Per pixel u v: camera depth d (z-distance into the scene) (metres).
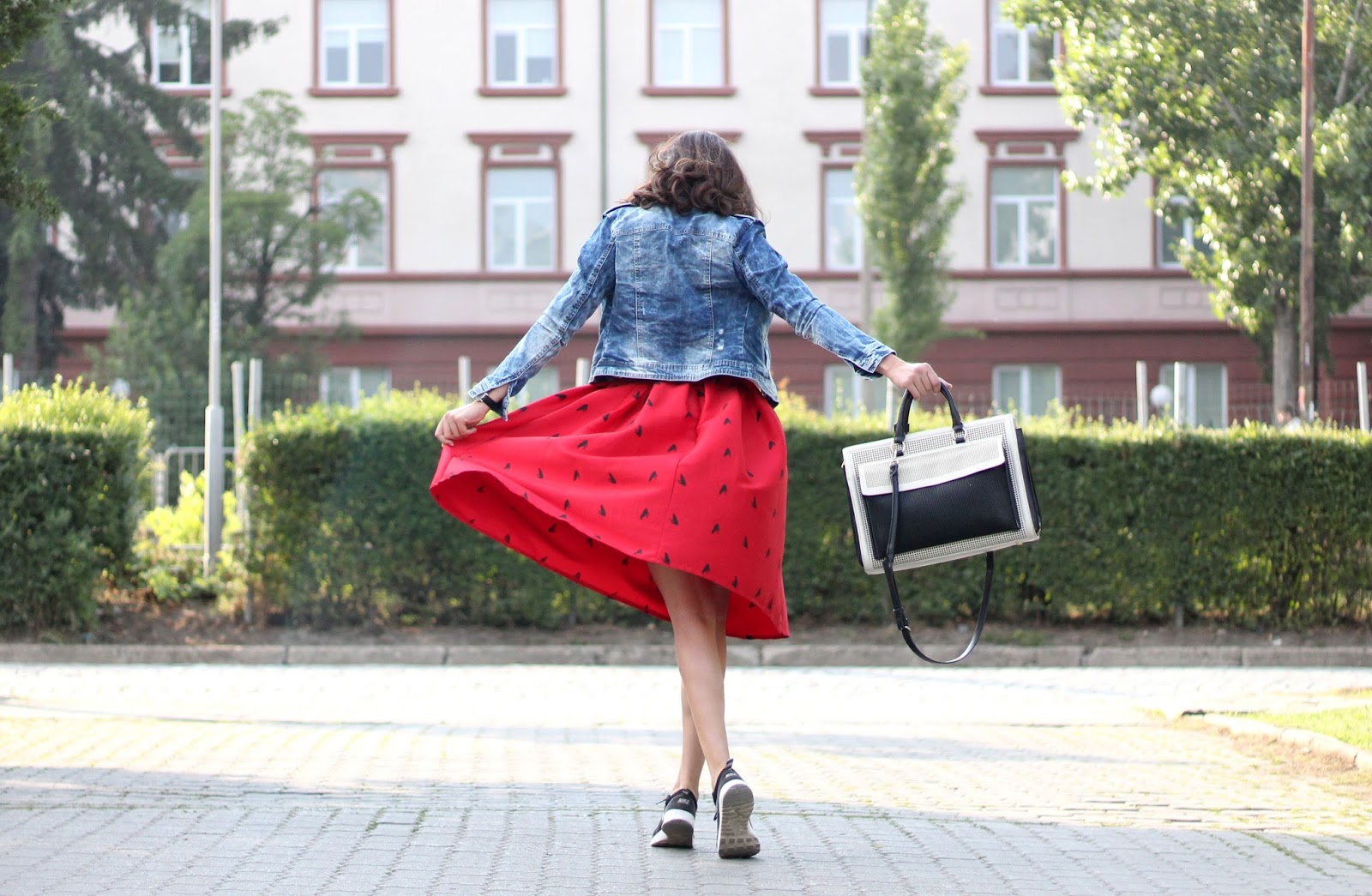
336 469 14.35
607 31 31.58
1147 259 31.86
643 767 6.54
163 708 9.30
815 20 31.62
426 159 31.50
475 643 14.25
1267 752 7.19
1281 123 24.42
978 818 5.21
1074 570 14.57
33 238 28.98
